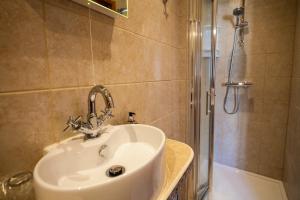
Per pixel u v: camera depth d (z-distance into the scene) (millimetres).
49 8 482
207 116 1539
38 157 478
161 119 1132
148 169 405
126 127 688
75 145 514
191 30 1304
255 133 1766
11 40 411
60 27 512
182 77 1390
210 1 1391
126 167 558
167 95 1199
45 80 484
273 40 1570
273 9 1543
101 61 654
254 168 1820
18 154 438
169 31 1181
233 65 1777
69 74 545
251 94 1731
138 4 848
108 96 557
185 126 1431
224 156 1964
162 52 1102
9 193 385
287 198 1473
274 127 1665
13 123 426
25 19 433
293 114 1383
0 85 400
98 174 526
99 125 579
